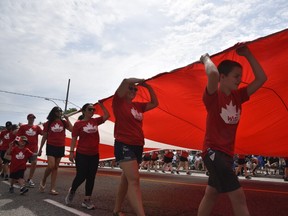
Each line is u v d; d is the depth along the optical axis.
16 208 5.05
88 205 5.12
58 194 6.67
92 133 5.49
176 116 6.55
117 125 4.14
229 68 3.00
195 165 20.91
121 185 4.30
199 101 5.61
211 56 4.05
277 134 5.98
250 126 5.79
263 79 3.03
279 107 5.13
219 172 2.80
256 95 4.84
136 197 3.66
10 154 6.71
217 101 2.95
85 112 5.66
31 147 7.84
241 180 12.61
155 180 10.91
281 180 12.98
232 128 2.97
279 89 4.67
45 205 5.32
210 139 2.93
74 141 5.56
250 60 3.13
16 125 9.65
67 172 13.32
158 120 7.06
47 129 6.84
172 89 5.41
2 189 7.31
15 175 6.64
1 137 9.75
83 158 5.37
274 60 4.02
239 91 3.07
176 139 8.09
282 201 6.41
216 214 4.94
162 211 5.04
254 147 6.85
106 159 12.25
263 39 3.52
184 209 5.21
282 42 3.63
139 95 6.09
